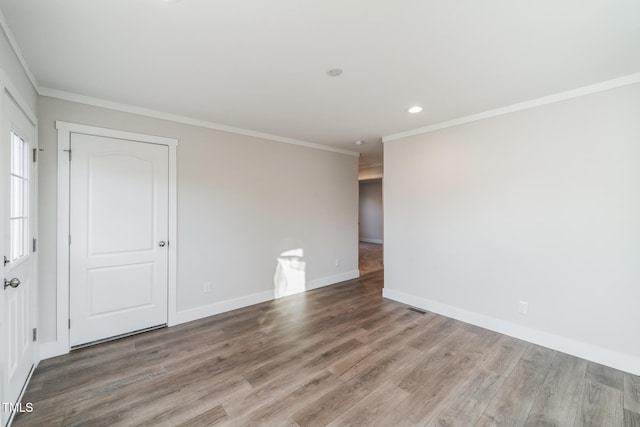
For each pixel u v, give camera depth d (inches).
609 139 92.4
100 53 75.1
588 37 68.3
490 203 120.0
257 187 152.8
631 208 89.1
